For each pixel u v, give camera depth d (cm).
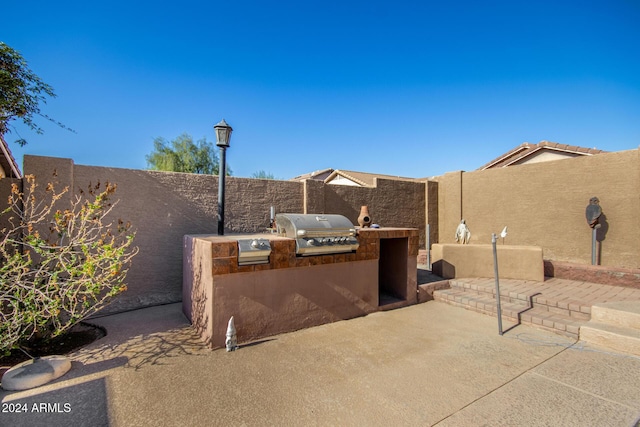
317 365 385
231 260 429
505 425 279
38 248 397
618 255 885
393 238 648
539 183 1035
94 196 550
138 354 410
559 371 378
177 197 680
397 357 410
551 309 565
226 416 287
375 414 292
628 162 870
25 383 326
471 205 1193
